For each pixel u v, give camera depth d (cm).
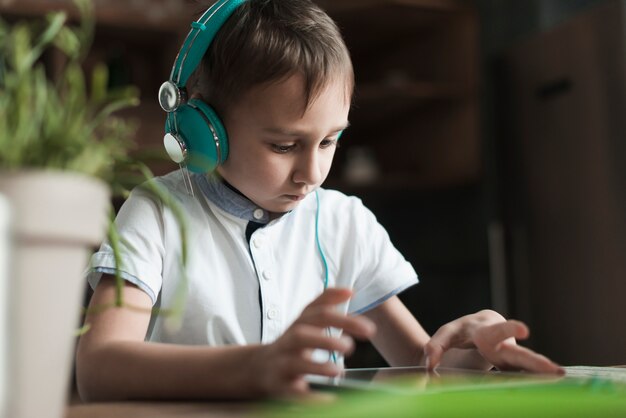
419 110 307
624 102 235
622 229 236
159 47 292
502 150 289
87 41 48
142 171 46
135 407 55
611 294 240
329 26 97
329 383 56
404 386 54
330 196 120
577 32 254
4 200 36
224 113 91
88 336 78
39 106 42
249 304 103
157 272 94
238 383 56
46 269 39
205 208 104
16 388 38
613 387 54
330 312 57
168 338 99
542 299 269
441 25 297
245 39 91
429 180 293
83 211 40
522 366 75
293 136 90
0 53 43
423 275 309
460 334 86
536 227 272
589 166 249
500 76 290
